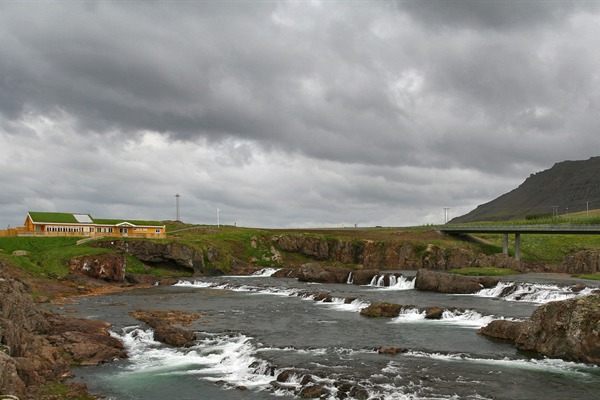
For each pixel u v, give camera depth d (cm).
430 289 9712
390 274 11019
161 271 12975
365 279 11388
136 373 4338
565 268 13062
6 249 11812
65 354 4684
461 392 3581
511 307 7194
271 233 17775
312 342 5191
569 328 4488
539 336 4741
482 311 6500
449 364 4309
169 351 5075
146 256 13012
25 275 9650
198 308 7750
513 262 13488
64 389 3744
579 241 16825
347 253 16738
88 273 11031
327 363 4338
